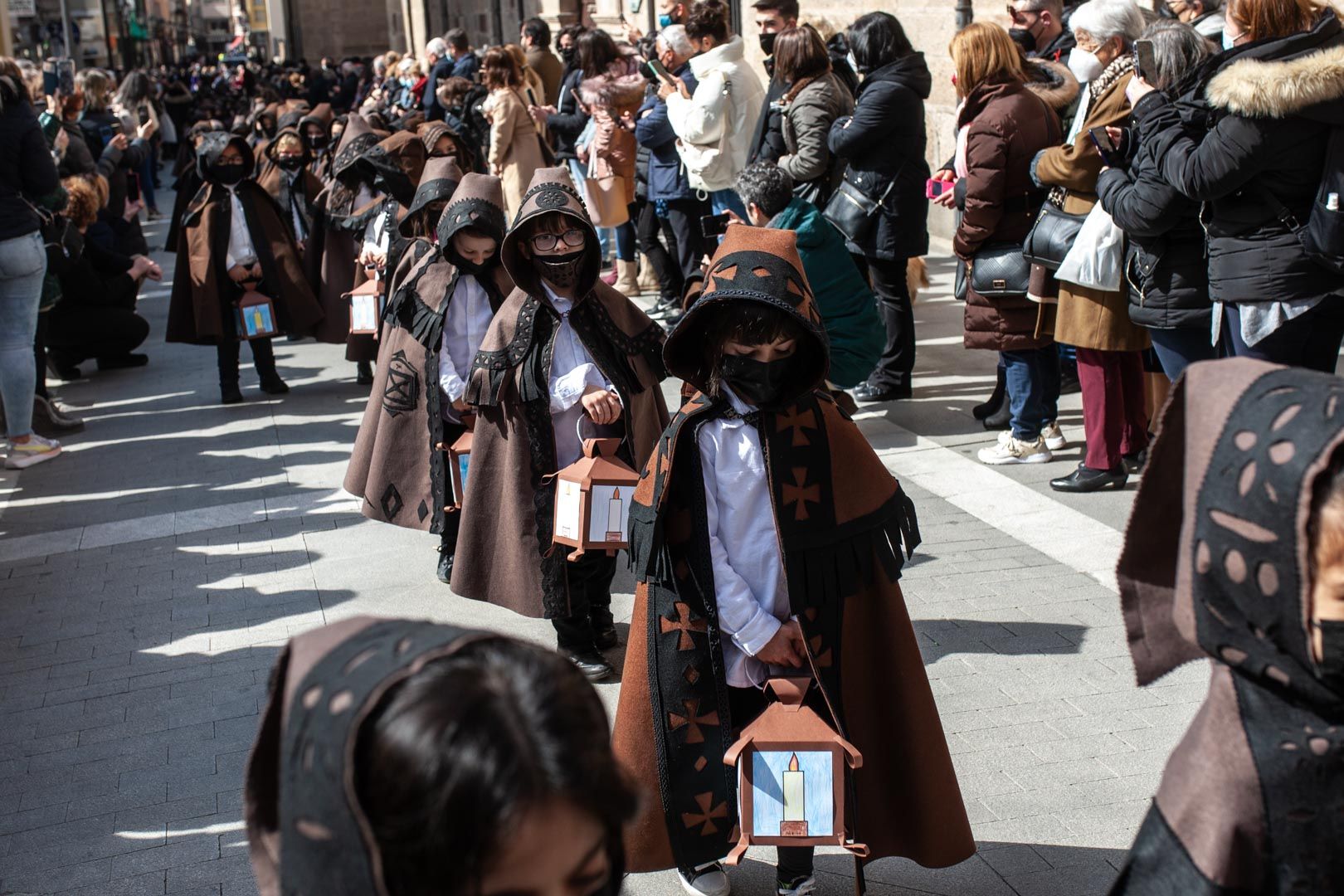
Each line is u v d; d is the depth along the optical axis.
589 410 4.09
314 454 7.47
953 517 5.58
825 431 2.82
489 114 10.62
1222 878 1.65
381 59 20.70
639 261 11.56
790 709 2.75
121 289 9.84
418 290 4.78
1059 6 7.31
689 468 2.83
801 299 2.70
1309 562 1.50
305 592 5.39
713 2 8.30
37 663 4.86
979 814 3.47
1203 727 1.72
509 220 10.70
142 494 6.91
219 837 3.62
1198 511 1.61
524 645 1.25
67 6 32.38
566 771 1.13
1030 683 4.13
